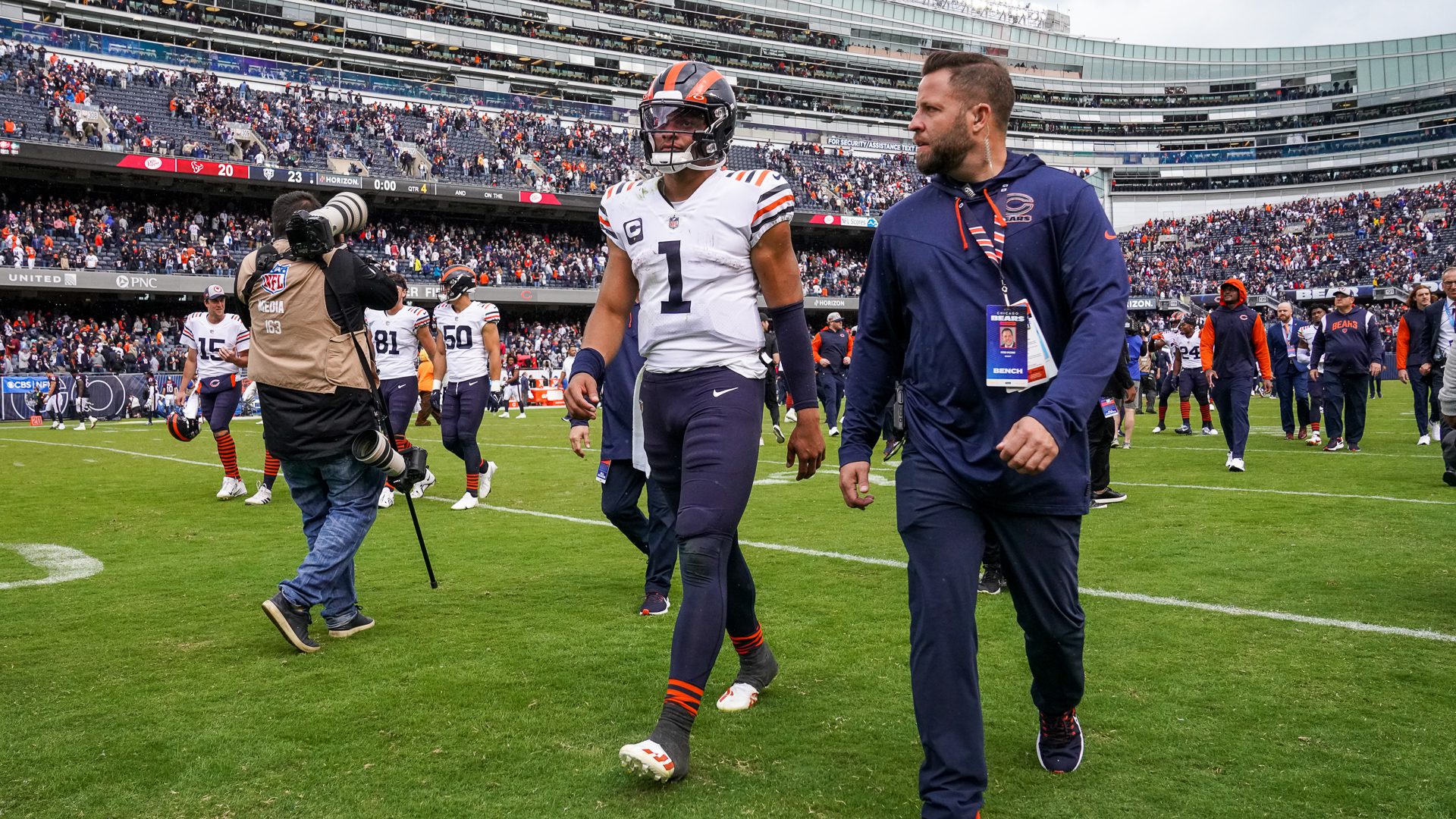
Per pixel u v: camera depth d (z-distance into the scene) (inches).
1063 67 2632.9
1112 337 87.1
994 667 141.3
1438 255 1979.6
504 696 131.3
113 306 1263.5
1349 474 354.0
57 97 1246.3
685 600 109.4
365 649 153.9
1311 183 2591.0
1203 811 96.3
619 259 123.0
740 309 115.7
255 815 97.0
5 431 762.2
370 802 99.7
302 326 152.1
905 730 118.6
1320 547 222.2
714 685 136.5
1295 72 2618.1
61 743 115.2
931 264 94.3
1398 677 133.3
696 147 113.3
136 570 218.4
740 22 2153.1
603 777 105.5
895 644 153.8
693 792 102.0
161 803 99.8
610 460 185.6
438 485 387.9
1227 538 235.5
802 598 185.3
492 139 1656.0
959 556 90.7
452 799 100.5
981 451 91.4
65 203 1237.1
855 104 2246.6
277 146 1382.9
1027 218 92.4
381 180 1374.3
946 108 93.8
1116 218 2662.4
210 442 618.5
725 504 111.3
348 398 154.6
